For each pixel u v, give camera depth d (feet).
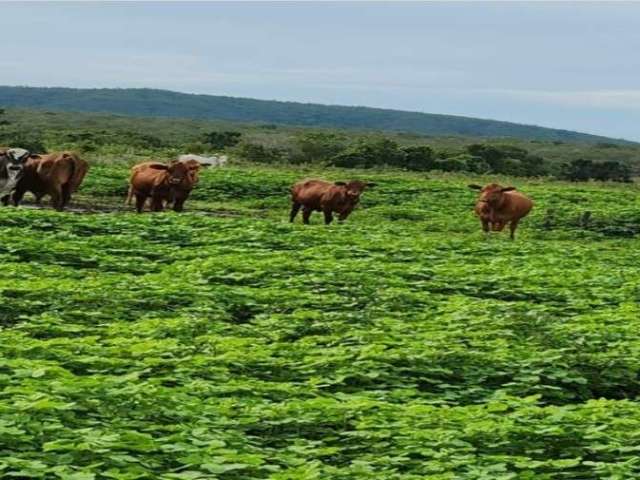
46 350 60.13
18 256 104.06
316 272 102.94
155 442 43.11
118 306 79.97
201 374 59.06
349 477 41.16
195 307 80.84
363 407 51.13
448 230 180.14
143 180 172.14
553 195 239.71
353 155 351.87
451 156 370.94
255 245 125.49
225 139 473.67
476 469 42.22
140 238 123.44
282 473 40.37
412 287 98.99
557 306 92.58
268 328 75.05
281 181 230.27
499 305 86.07
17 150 165.27
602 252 143.74
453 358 64.95
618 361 67.77
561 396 61.62
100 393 49.42
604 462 45.83
